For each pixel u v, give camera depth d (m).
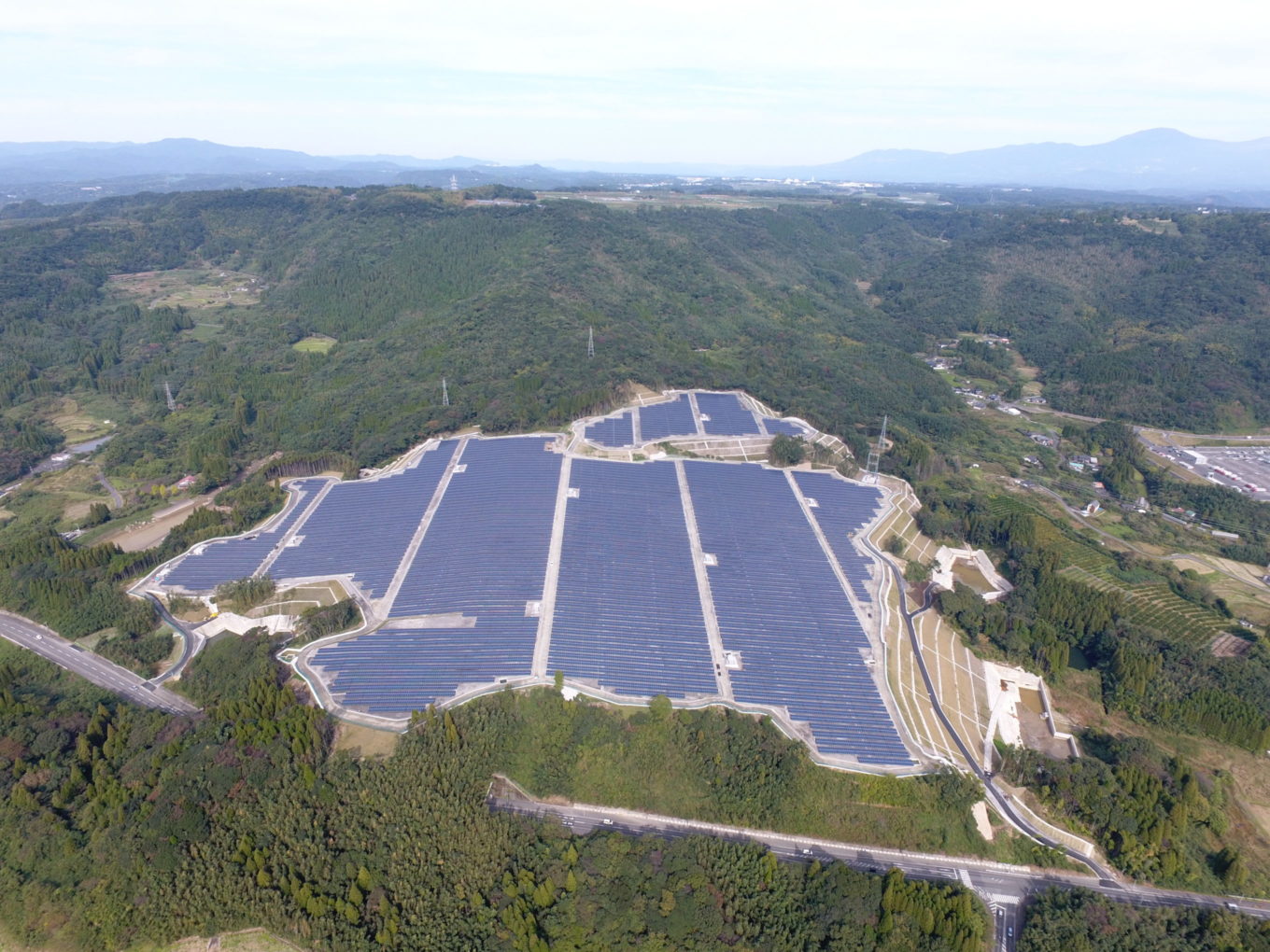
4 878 122.25
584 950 109.75
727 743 141.12
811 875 121.25
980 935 113.00
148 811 124.94
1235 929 119.00
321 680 150.75
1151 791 139.38
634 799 136.00
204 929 116.19
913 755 144.38
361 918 113.06
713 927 113.12
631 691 150.50
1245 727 161.12
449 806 124.69
